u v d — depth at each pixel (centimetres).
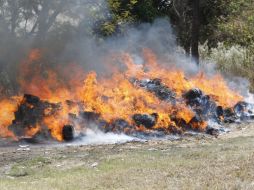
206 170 912
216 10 2961
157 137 1456
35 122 1436
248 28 2791
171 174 899
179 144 1313
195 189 798
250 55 2402
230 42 2786
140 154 1132
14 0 1738
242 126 1652
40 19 1798
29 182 909
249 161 955
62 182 884
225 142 1296
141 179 873
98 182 870
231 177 859
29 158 1137
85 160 1095
